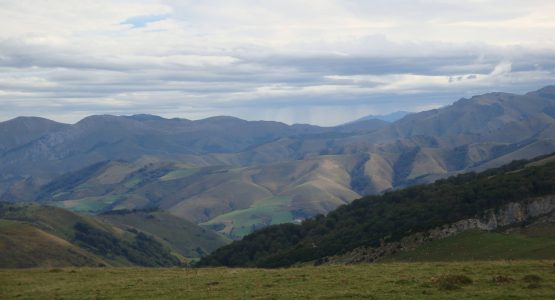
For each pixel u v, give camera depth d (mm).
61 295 50031
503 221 118625
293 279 54062
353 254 124062
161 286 53344
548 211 115062
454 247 93500
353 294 43125
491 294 40656
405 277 51344
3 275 66875
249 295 45188
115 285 55500
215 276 60156
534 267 53219
